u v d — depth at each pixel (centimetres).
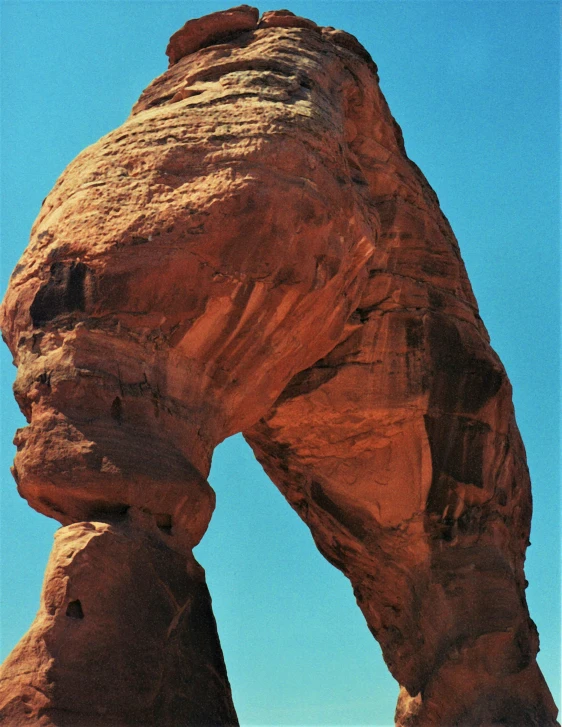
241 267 1483
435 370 1966
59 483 1338
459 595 1898
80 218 1477
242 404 1574
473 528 1952
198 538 1426
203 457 1497
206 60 1752
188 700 1301
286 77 1706
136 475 1352
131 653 1272
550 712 1870
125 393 1401
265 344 1553
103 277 1428
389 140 2050
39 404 1385
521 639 1883
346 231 1606
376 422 1945
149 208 1474
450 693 1856
